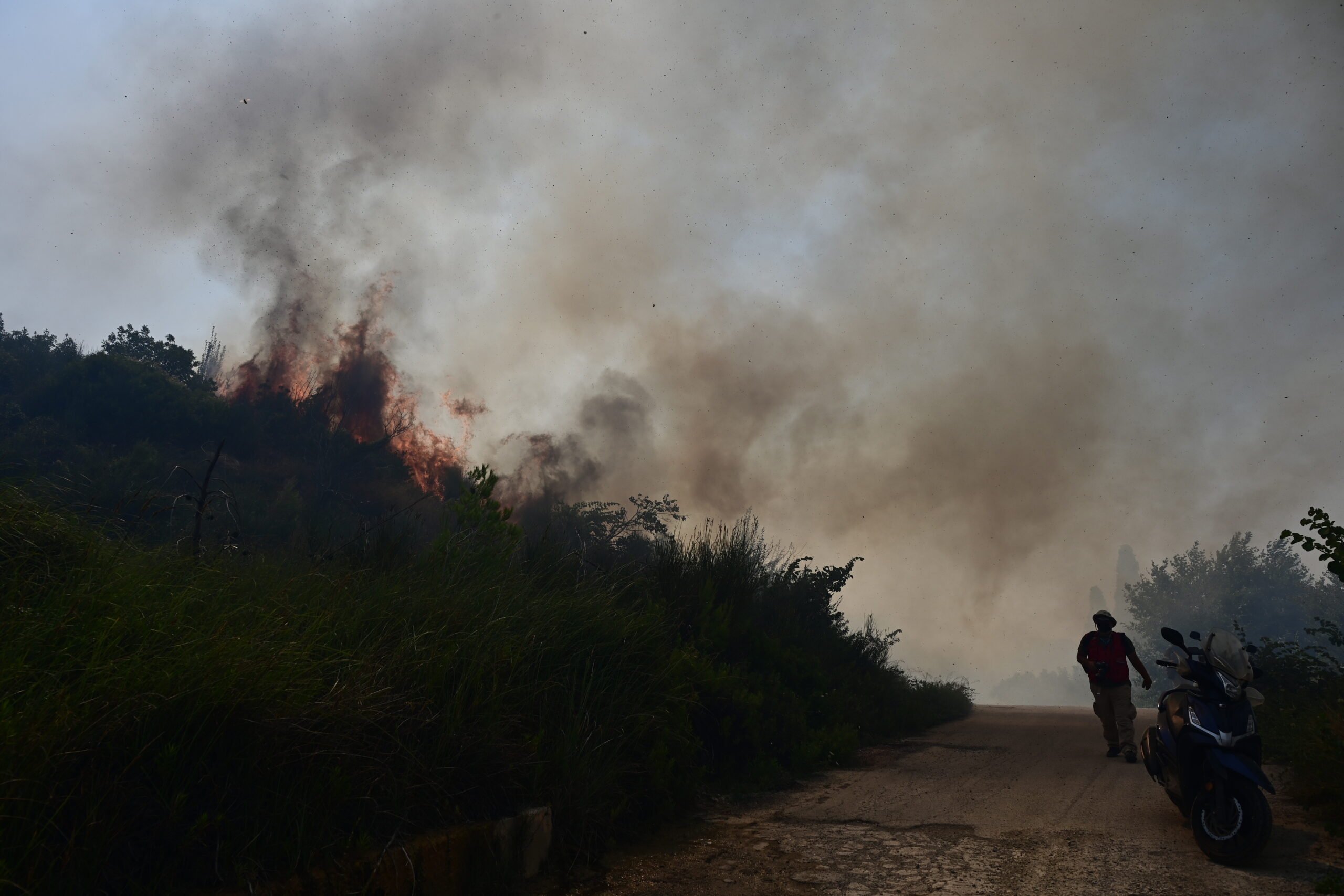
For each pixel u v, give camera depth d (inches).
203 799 111.3
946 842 179.8
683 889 149.9
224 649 126.0
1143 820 199.6
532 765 162.7
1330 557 211.8
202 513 212.2
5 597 129.7
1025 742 357.1
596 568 287.1
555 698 188.4
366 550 238.1
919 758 304.5
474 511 267.4
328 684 140.9
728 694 261.6
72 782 99.8
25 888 88.5
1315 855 164.6
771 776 253.4
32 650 115.3
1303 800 208.8
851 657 439.8
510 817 149.1
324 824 118.3
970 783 252.2
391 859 121.9
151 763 108.8
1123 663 304.2
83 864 94.3
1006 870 158.6
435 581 206.5
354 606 176.9
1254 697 177.9
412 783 137.9
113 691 109.1
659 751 197.9
